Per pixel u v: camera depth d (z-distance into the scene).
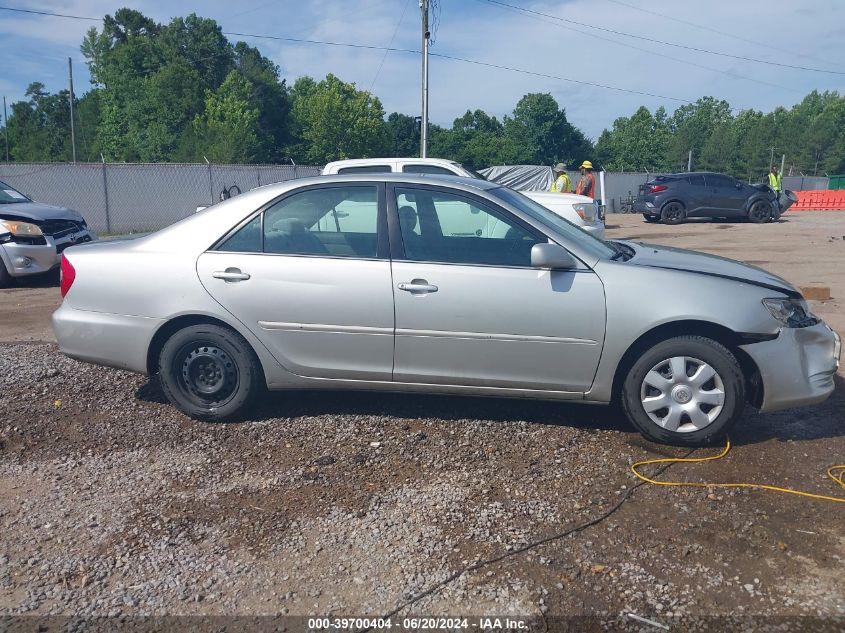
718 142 72.44
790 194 25.16
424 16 21.27
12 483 4.23
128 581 3.28
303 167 24.47
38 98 73.38
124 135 56.56
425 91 21.80
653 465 4.34
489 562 3.37
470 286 4.58
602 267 4.53
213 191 23.06
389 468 4.33
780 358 4.43
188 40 56.16
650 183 23.84
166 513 3.85
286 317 4.81
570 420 5.04
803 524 3.66
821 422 4.99
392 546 3.51
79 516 3.84
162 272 4.91
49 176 20.69
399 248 4.74
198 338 4.93
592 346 4.52
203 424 5.05
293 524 3.72
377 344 4.75
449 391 4.80
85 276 5.05
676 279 4.48
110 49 69.06
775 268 12.20
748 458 4.42
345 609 3.07
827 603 3.06
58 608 3.10
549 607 3.05
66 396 5.61
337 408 5.29
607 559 3.38
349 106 55.66
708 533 3.59
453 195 4.78
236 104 49.50
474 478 4.18
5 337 7.73
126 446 4.71
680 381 4.49
